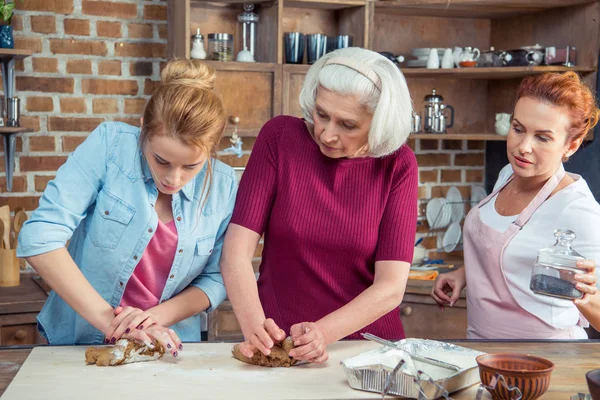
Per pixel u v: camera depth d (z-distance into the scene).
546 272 1.49
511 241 1.80
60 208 1.51
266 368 1.43
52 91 3.05
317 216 1.66
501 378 1.22
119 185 1.56
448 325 3.03
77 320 1.64
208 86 1.46
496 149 3.66
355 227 1.65
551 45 3.33
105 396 1.25
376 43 3.48
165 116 1.38
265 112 3.10
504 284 1.82
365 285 1.72
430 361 1.37
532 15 3.43
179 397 1.26
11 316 2.60
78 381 1.32
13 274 2.82
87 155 1.56
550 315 1.76
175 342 1.47
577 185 1.76
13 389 1.27
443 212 3.62
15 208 2.99
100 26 3.09
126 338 1.46
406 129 1.54
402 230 1.65
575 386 1.36
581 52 3.17
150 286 1.65
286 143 1.70
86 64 3.08
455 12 3.42
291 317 1.71
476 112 3.67
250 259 1.65
